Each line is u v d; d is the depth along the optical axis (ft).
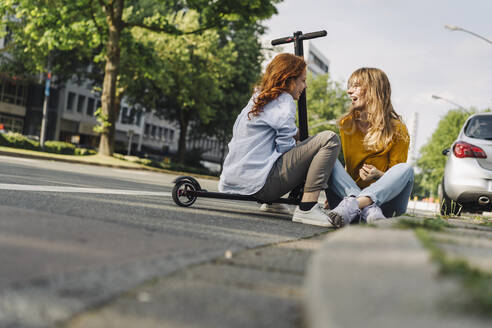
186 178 14.32
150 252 6.11
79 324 3.43
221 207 16.10
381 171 13.39
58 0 66.13
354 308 2.70
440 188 24.53
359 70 13.52
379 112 13.15
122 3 70.54
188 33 71.46
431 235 6.20
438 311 2.69
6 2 66.64
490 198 20.94
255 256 6.75
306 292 3.64
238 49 118.42
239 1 65.77
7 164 32.19
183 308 3.96
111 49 70.74
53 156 64.23
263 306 4.15
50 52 97.55
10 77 125.08
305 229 11.61
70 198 12.92
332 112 175.52
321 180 12.61
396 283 3.27
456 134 174.70
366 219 12.20
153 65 75.87
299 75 12.98
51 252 5.49
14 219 7.77
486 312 2.68
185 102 103.96
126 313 3.73
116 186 22.61
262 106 12.71
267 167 12.71
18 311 3.58
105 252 5.80
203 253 6.49
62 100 161.79
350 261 3.97
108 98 72.18
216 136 130.00
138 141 205.16
